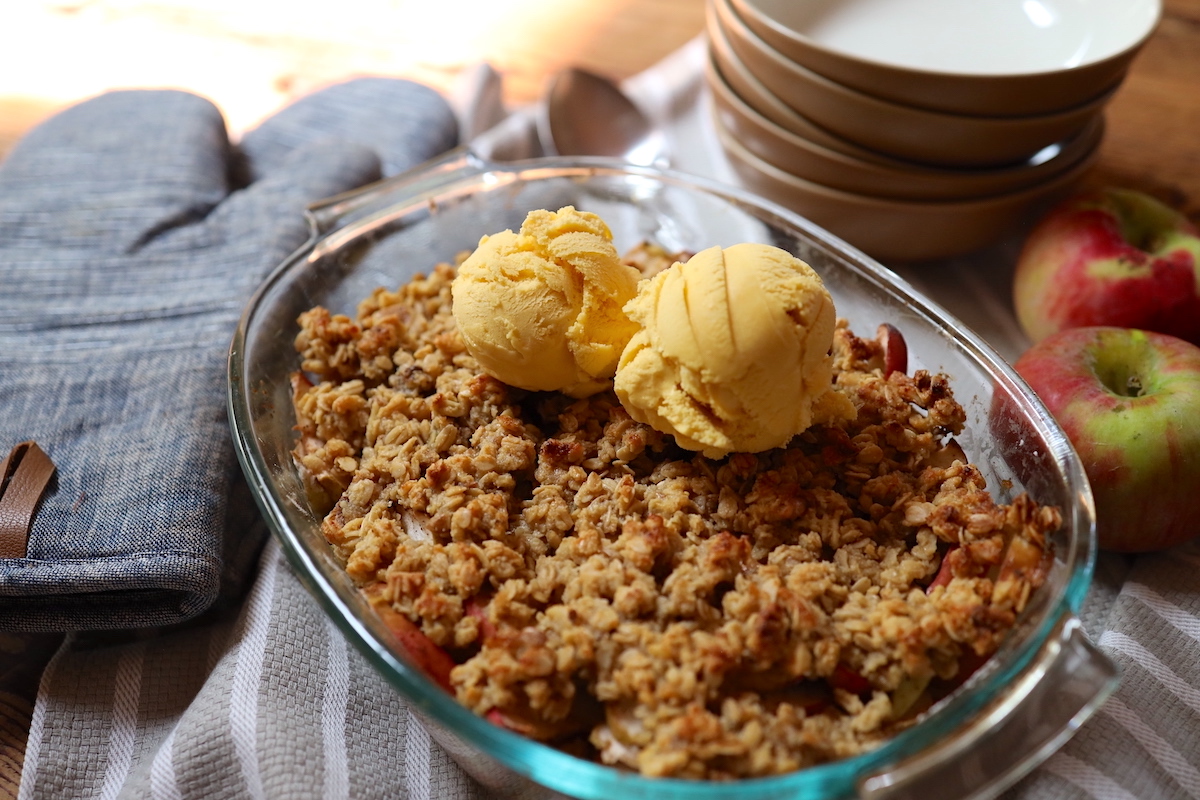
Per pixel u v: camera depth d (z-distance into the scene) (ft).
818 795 1.24
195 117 2.04
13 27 2.47
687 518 1.45
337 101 2.16
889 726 1.34
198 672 1.57
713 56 1.98
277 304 1.65
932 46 1.92
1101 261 1.77
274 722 1.46
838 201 1.84
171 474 1.59
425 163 1.96
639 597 1.36
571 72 2.13
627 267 1.54
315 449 1.56
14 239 1.85
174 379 1.68
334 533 1.47
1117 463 1.56
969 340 1.56
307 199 1.90
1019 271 1.87
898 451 1.51
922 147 1.78
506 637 1.35
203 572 1.53
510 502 1.49
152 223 1.87
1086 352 1.66
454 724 1.28
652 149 2.11
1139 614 1.54
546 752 1.26
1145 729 1.46
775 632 1.33
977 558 1.40
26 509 1.55
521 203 1.82
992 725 1.28
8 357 1.71
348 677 1.52
